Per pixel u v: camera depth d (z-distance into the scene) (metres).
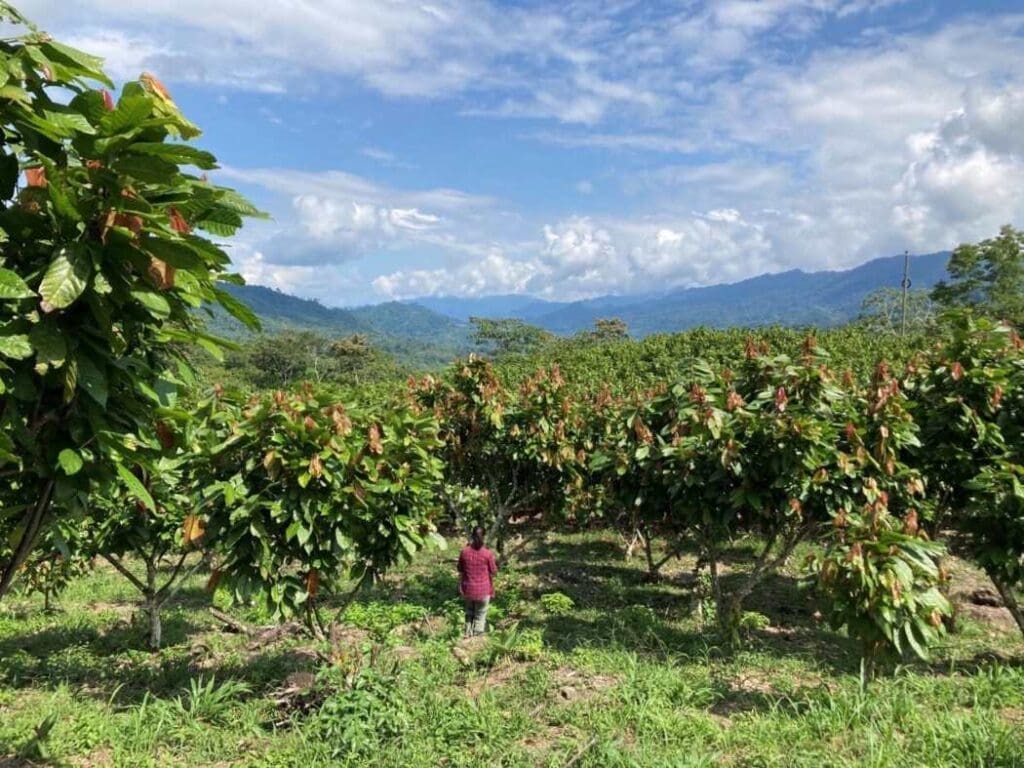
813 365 7.21
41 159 2.18
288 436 5.72
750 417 6.75
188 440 3.25
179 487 7.09
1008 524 6.44
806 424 6.44
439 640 7.58
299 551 5.91
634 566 11.92
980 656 7.05
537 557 12.61
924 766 4.19
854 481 6.64
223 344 2.86
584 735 4.98
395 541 6.33
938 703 5.39
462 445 10.56
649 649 7.40
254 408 5.93
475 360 10.80
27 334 2.26
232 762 4.60
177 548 8.46
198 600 10.59
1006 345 7.05
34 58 2.27
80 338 2.45
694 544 12.58
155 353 3.04
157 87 2.51
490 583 8.27
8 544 3.10
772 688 6.04
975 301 45.28
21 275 2.37
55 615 9.56
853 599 5.30
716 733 4.89
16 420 2.44
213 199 2.56
